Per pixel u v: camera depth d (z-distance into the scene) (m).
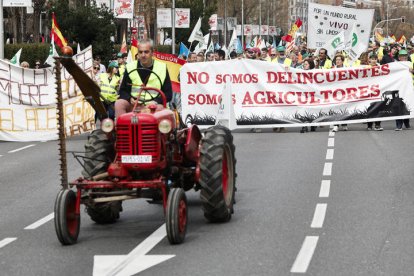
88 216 22.34
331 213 21.47
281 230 19.59
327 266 16.23
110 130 18.50
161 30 120.06
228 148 20.89
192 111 45.03
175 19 80.12
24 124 43.22
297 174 28.36
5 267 16.94
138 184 18.36
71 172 30.75
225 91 31.48
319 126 48.28
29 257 17.72
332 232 19.23
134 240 19.11
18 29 86.31
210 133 20.59
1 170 31.98
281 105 44.91
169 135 19.19
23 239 19.58
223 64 44.94
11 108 43.09
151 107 18.95
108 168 18.88
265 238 18.78
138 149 18.45
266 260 16.81
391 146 36.31
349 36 59.06
